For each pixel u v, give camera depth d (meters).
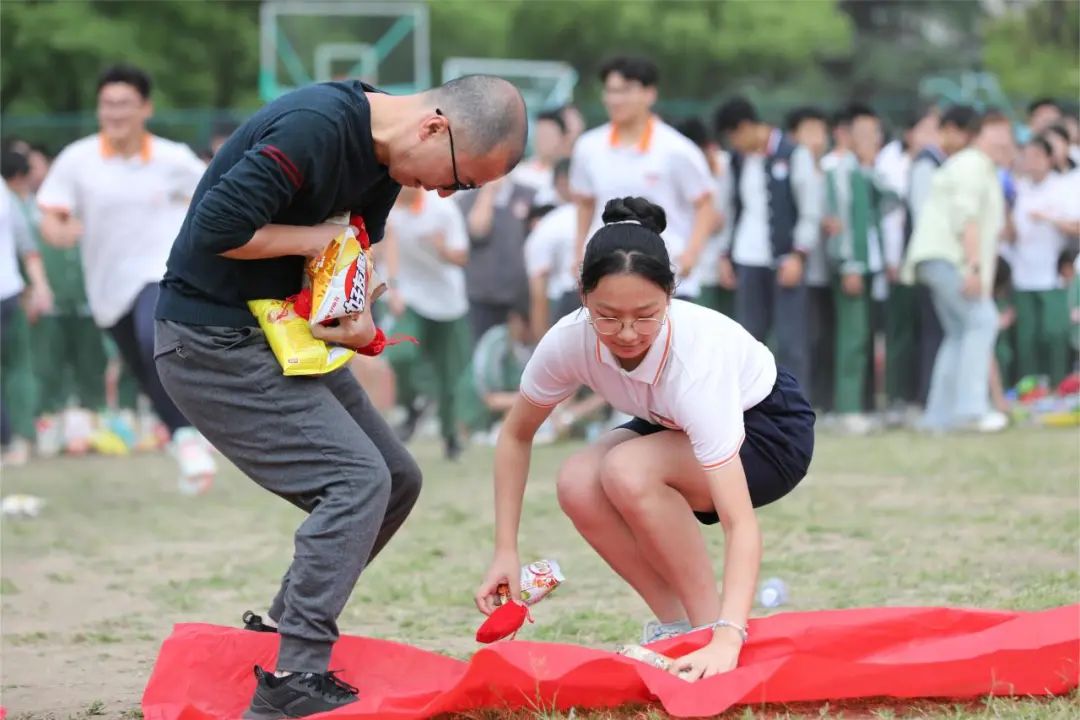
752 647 4.06
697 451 4.13
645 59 9.05
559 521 7.65
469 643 5.14
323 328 3.99
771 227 11.26
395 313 10.38
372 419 4.33
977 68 41.25
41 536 7.62
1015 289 12.64
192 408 4.07
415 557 6.72
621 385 4.25
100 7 26.98
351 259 3.96
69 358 12.95
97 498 9.07
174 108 27.22
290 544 7.27
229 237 3.77
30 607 5.93
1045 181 12.40
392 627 5.43
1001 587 5.60
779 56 35.91
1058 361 12.68
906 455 9.66
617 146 9.12
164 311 4.06
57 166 9.21
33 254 11.33
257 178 3.75
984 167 10.99
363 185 3.95
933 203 11.13
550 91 27.47
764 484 4.44
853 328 11.58
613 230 3.94
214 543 7.35
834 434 11.48
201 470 8.96
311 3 26.67
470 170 3.87
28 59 25.83
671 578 4.41
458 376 10.55
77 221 9.28
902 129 16.23
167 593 6.12
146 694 4.11
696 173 9.05
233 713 4.08
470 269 11.97
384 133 3.88
